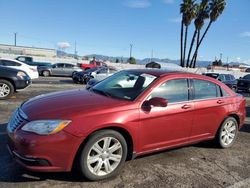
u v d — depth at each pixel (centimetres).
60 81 2316
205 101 546
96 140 405
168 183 428
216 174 474
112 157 426
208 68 4828
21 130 387
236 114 612
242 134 746
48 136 377
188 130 521
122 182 420
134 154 452
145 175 448
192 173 470
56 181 407
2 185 389
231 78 2423
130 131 435
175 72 534
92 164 413
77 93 495
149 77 504
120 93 483
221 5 4531
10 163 455
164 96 489
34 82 1991
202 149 591
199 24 4688
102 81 563
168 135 490
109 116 414
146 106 455
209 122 557
